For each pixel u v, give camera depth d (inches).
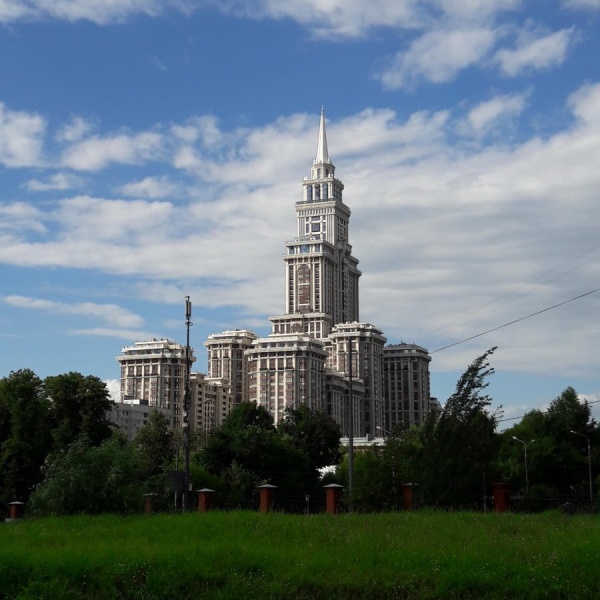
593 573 914.7
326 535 1194.0
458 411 2036.2
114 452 2044.8
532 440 4109.3
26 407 3501.5
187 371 2420.0
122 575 867.4
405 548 1027.3
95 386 3649.1
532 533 1229.1
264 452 4010.8
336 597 856.3
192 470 3282.5
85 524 1417.3
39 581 831.1
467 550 1011.9
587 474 4072.3
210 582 869.8
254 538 1145.4
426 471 2018.9
